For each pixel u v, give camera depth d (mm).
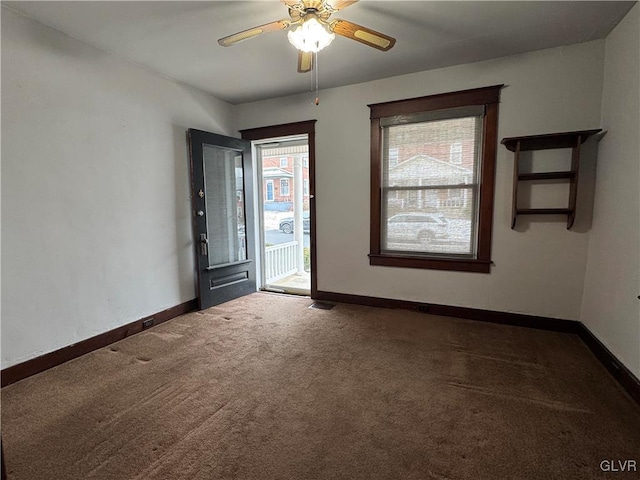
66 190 2480
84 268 2623
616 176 2336
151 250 3201
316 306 3795
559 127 2818
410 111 3332
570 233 2865
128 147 2945
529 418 1808
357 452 1582
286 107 3949
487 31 2500
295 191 5906
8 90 2131
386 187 3570
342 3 1764
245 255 4293
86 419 1832
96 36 2494
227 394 2066
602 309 2486
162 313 3328
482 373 2285
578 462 1504
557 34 2549
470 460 1525
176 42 2609
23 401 1997
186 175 3574
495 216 3107
